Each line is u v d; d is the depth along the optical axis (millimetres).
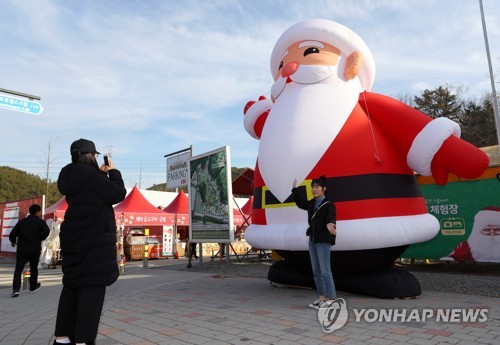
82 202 3111
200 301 5977
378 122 5848
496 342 3490
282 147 5902
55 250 15195
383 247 5215
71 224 3076
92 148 3445
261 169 6309
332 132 5637
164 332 4129
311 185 4969
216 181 11891
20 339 4016
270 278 7066
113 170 3426
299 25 6535
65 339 3078
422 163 5316
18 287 7195
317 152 5582
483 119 37844
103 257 3076
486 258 8641
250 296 6277
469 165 5004
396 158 5680
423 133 5277
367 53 6398
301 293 6359
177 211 19125
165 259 17984
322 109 5844
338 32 6238
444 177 5477
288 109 6145
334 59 6281
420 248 9539
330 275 4766
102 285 3037
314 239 4797
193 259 17062
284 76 6395
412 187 5727
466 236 8953
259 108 7691
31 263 7852
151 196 28828
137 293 7023
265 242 5906
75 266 3029
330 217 4613
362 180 5340
